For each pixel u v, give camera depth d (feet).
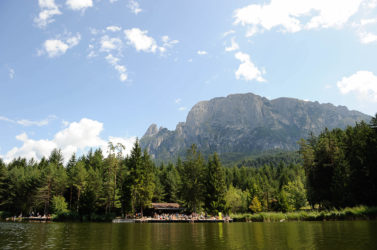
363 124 194.49
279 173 559.38
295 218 156.35
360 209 129.39
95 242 57.67
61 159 370.32
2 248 48.39
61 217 222.48
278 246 47.03
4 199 290.76
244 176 508.53
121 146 244.83
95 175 284.61
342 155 177.68
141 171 237.04
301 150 224.53
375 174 154.30
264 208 290.15
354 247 42.68
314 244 47.78
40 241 60.23
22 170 310.65
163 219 191.62
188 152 260.83
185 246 49.75
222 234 75.87
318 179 199.41
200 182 249.75
